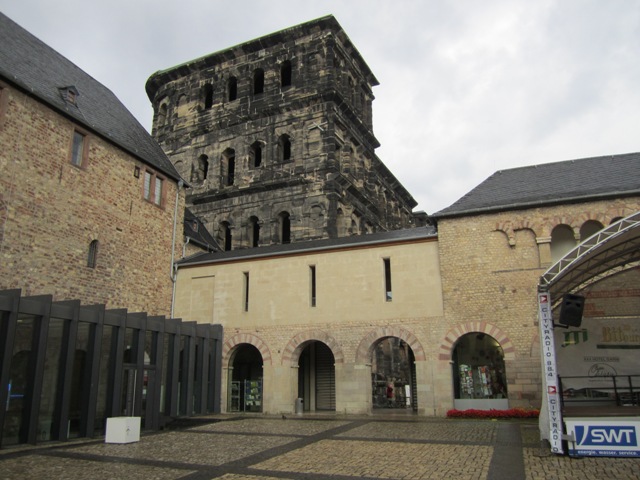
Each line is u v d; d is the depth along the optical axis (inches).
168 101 1883.6
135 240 1005.2
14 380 605.9
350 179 1663.4
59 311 655.8
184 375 904.3
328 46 1667.1
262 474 426.0
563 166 984.3
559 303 765.9
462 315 872.9
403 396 1291.8
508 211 884.6
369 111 1983.3
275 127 1647.4
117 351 730.8
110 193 954.7
